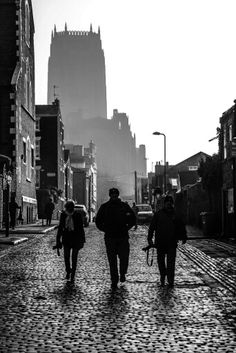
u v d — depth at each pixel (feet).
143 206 186.80
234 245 81.56
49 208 142.61
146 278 46.65
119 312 31.99
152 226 43.14
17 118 142.61
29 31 168.66
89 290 40.29
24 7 158.71
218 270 51.96
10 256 65.72
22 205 146.92
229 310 32.60
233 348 23.80
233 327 28.02
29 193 160.56
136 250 74.74
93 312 32.01
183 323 28.96
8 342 24.85
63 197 246.47
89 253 69.77
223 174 104.22
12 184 137.80
